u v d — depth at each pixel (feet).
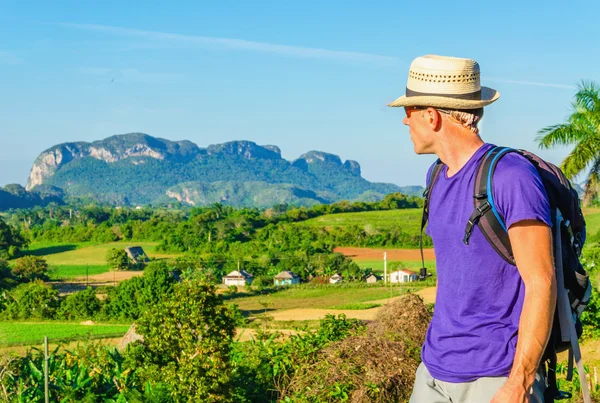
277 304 266.36
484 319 8.07
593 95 74.95
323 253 404.36
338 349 28.53
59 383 29.81
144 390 30.42
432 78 8.40
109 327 224.53
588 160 75.77
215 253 436.76
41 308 246.88
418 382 8.82
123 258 434.71
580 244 8.38
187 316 30.73
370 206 640.99
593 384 25.18
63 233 583.99
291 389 28.68
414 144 8.79
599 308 50.47
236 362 30.89
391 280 321.93
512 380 7.60
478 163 8.14
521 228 7.65
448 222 8.30
